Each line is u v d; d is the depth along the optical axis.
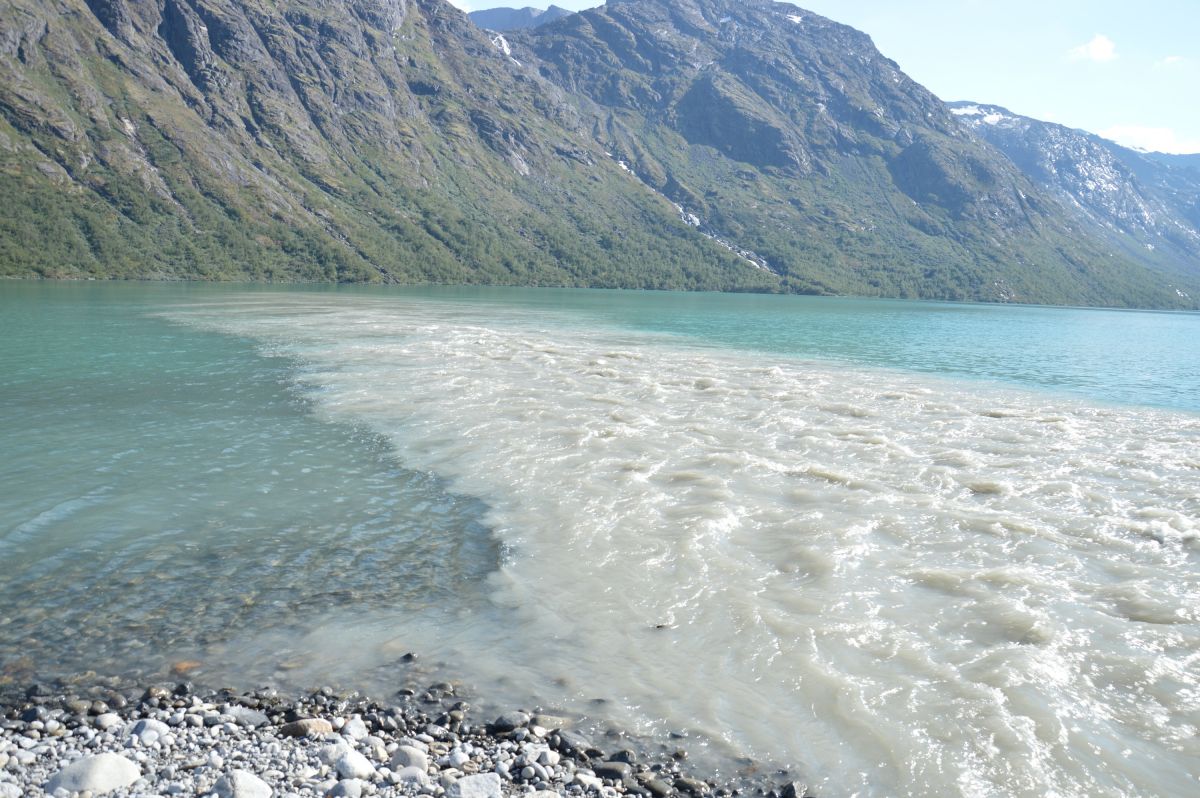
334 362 37.56
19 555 13.19
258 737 8.27
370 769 7.68
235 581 12.51
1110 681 9.95
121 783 7.30
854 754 8.41
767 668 10.16
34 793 7.12
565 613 11.71
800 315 114.62
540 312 90.94
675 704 9.31
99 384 30.16
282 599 11.91
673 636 11.04
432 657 10.30
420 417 24.95
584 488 17.80
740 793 7.73
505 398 28.27
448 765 7.93
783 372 39.28
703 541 14.53
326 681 9.61
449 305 98.88
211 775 7.48
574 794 7.54
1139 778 8.09
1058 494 18.03
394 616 11.48
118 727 8.39
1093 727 8.97
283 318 65.81
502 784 7.62
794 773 8.09
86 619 10.99
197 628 10.87
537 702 9.29
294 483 17.91
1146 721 9.10
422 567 13.35
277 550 13.89
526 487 17.88
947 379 40.59
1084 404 33.16
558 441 22.03
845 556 13.88
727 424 24.97
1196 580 13.15
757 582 12.88
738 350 52.16
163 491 17.00
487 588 12.55
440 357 39.78
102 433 22.08
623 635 11.05
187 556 13.46
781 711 9.21
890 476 19.34
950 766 8.22
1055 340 81.00
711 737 8.67
